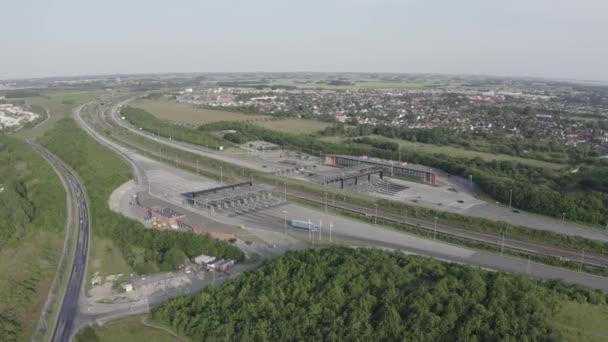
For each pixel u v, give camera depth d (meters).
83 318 106.56
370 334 92.62
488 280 104.25
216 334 96.94
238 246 144.88
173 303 108.31
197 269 130.62
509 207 186.25
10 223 161.00
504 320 90.00
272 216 173.75
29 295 116.38
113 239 152.50
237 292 110.56
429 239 151.88
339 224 165.38
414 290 100.69
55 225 162.38
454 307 95.00
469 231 161.38
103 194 195.88
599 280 124.19
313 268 114.25
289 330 96.62
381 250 127.00
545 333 87.88
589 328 91.12
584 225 166.12
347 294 103.94
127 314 108.31
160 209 180.12
